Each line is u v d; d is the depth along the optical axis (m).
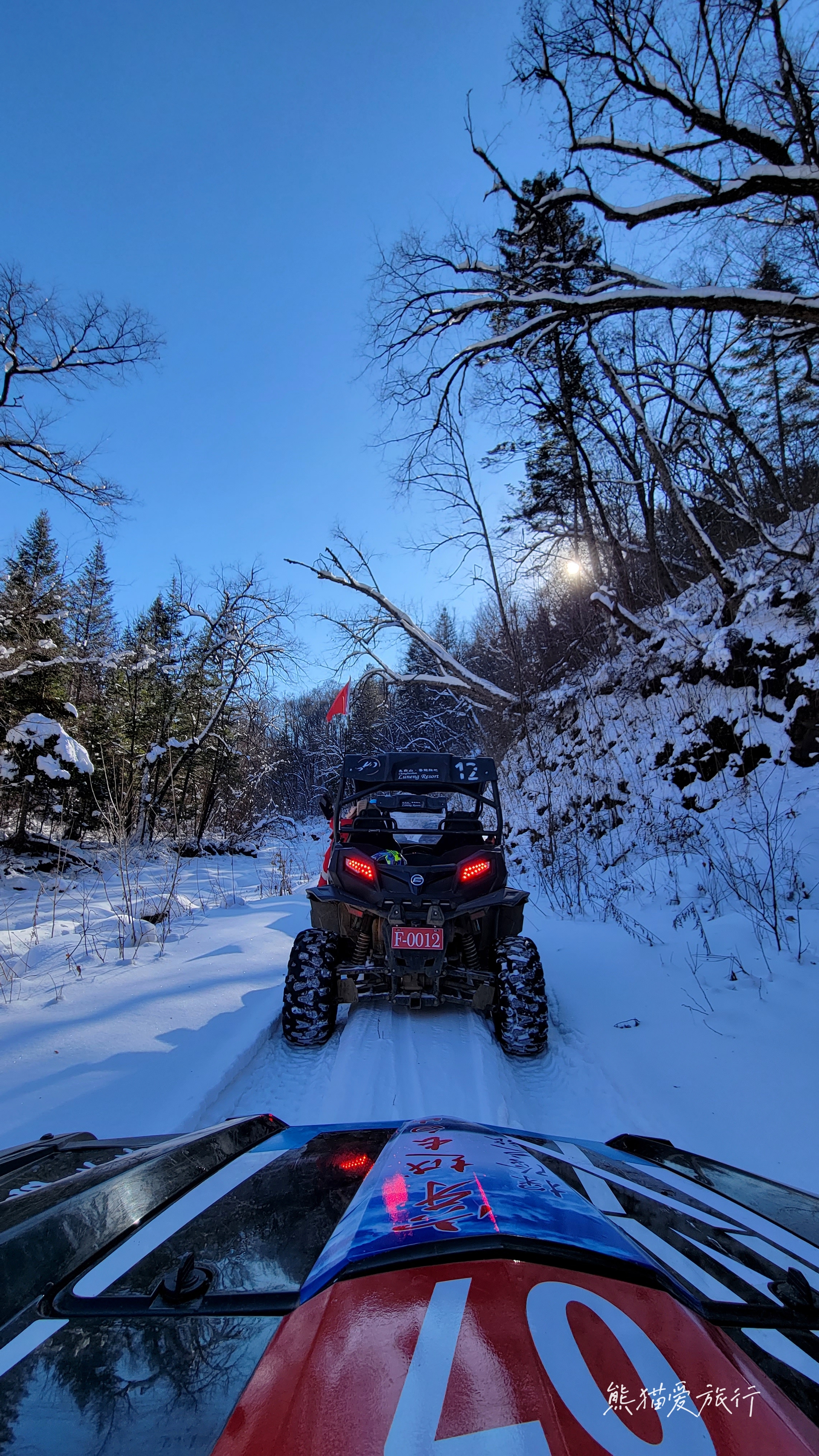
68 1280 0.89
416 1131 1.44
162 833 17.48
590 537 16.94
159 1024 3.71
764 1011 3.78
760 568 9.75
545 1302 0.69
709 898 5.83
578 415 16.23
